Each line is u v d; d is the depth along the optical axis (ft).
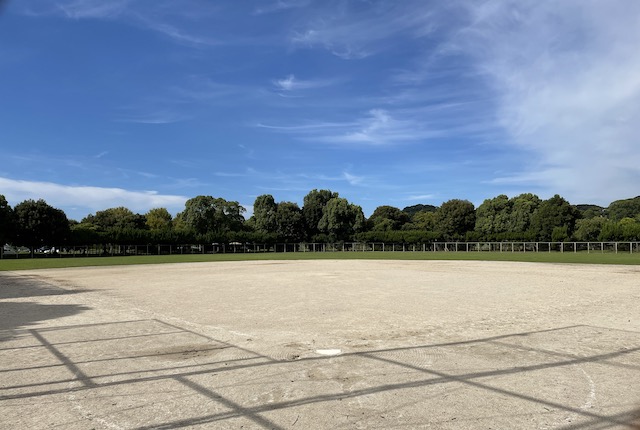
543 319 31.22
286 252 237.25
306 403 15.23
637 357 21.01
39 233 198.08
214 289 53.06
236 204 290.97
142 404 15.29
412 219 386.93
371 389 16.61
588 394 16.02
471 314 33.45
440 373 18.54
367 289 51.26
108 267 106.93
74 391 16.69
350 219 298.35
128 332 27.81
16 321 32.48
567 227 232.32
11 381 17.95
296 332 27.32
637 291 47.44
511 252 188.34
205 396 16.03
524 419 13.80
